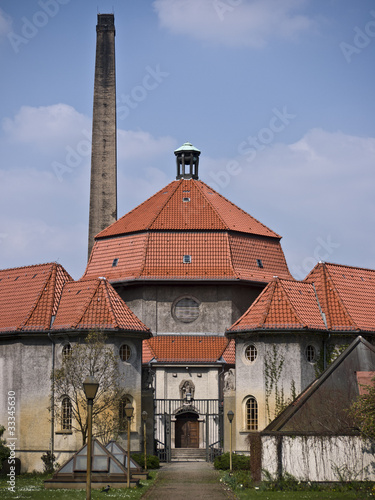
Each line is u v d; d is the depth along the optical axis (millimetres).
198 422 74062
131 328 60281
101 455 45531
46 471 58438
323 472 45812
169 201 80562
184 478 50688
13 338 62062
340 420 47188
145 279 74938
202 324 76062
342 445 46031
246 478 47125
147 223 77875
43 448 59938
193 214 78875
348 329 61562
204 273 75438
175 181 86250
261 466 46062
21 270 68562
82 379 57469
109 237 80312
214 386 74125
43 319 62156
